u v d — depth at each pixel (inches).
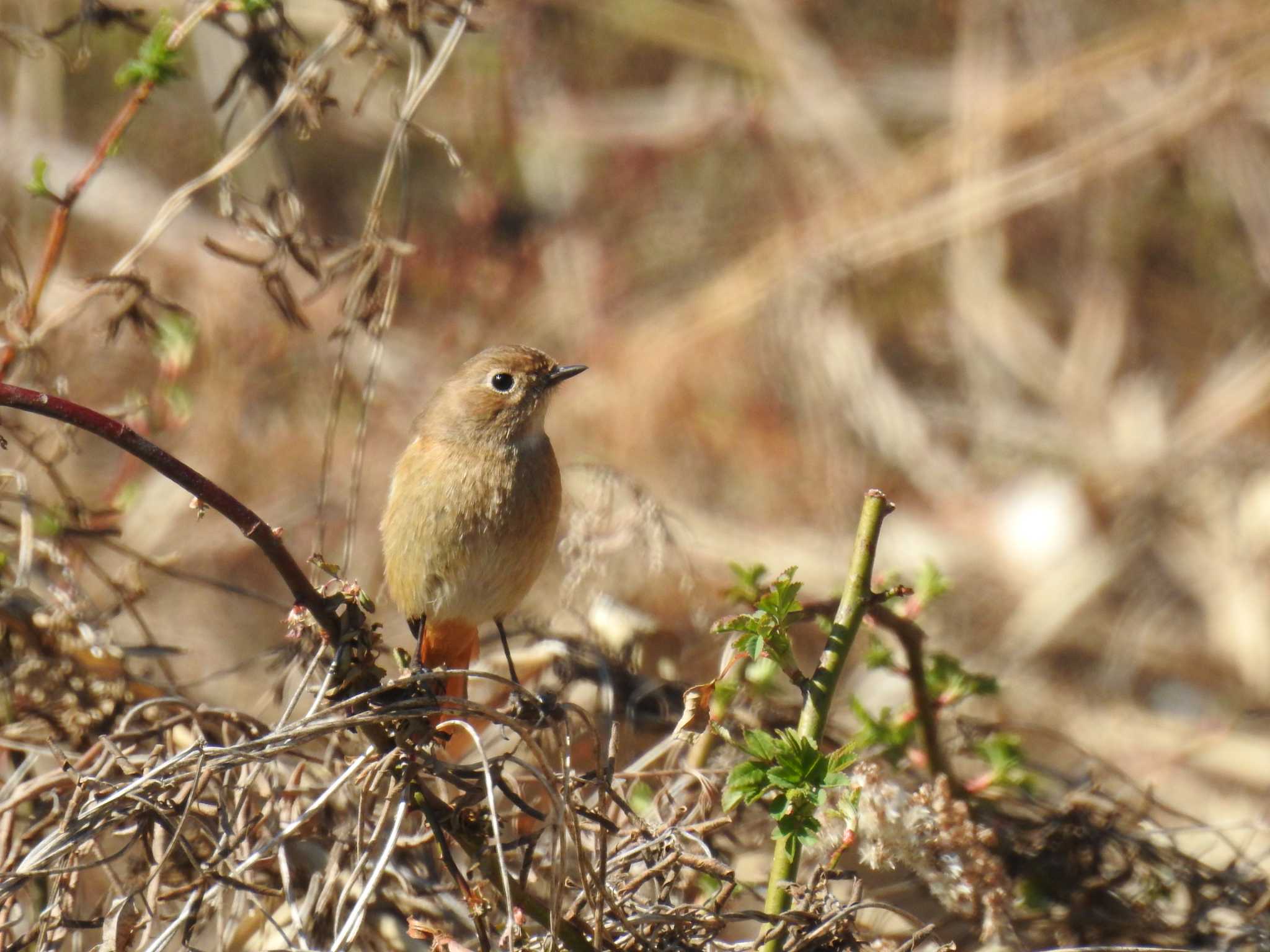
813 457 559.2
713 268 608.7
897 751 294.4
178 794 255.8
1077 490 561.3
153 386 445.4
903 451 564.7
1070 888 293.3
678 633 398.6
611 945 234.4
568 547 340.5
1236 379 597.3
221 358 489.7
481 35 584.7
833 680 241.1
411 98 302.8
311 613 224.7
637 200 619.8
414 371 535.2
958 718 315.9
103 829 250.1
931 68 663.8
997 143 624.1
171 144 538.6
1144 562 544.7
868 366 571.5
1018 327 610.5
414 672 231.3
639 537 336.8
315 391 501.7
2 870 256.7
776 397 569.9
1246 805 417.7
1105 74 624.7
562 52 628.7
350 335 309.0
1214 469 563.5
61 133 534.9
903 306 613.6
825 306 585.0
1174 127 610.9
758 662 295.4
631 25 636.7
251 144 296.5
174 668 414.6
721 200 625.6
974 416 593.9
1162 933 290.2
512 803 266.2
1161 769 441.4
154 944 231.8
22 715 281.7
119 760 256.4
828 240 601.0
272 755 235.8
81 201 515.8
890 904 259.4
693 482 555.2
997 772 298.4
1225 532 545.6
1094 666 509.4
